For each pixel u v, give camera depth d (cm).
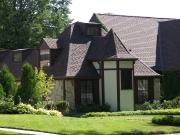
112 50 3925
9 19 5962
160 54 4503
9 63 5172
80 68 3944
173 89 4306
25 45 6041
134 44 4494
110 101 3875
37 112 3011
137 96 4031
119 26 4653
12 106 2995
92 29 4350
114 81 3850
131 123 2498
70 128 2253
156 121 2527
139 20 4875
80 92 3869
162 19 5088
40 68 4106
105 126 2341
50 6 6475
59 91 3966
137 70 4084
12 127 2300
